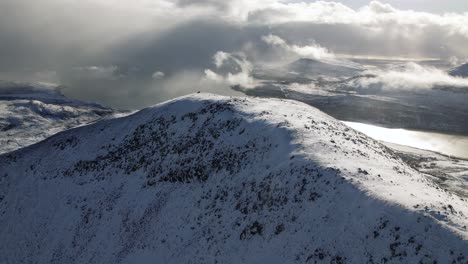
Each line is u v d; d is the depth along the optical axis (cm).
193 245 4472
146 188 5684
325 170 4059
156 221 5097
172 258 4503
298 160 4403
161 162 5897
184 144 5928
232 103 6462
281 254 3672
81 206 6003
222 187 4897
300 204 3931
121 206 5638
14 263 5688
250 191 4525
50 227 5950
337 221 3550
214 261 4138
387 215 3281
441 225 3042
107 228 5447
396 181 3928
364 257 3170
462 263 2750
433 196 3656
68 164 6956
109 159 6600
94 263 5097
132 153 6438
